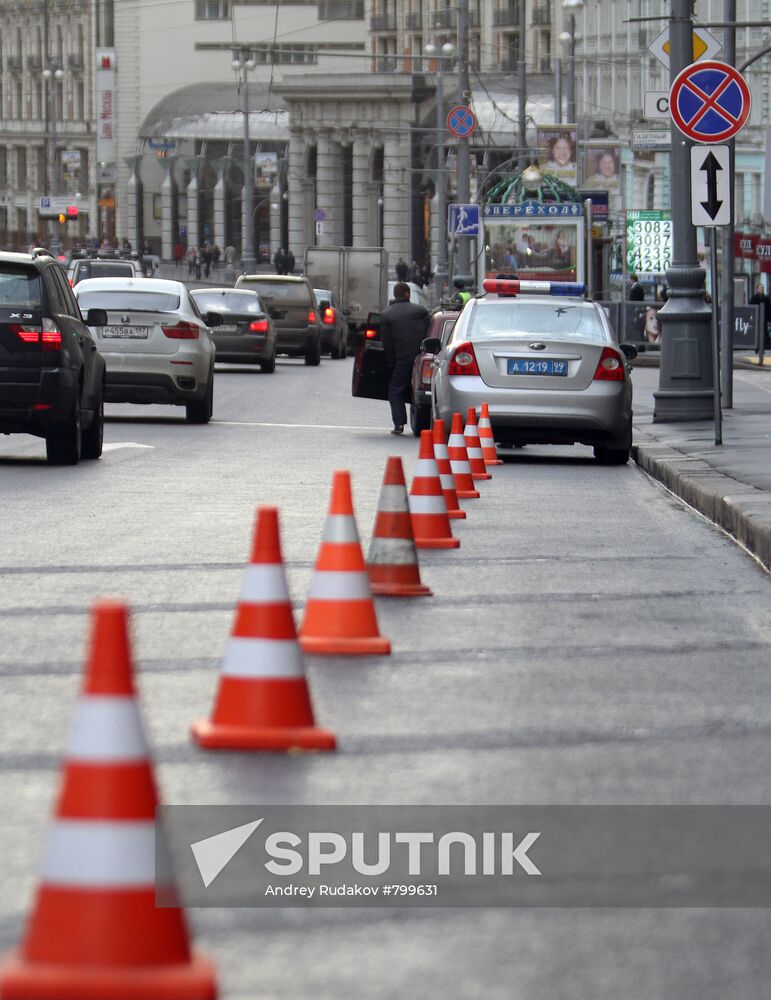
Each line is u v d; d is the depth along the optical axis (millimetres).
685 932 13945
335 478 25438
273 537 19734
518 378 60250
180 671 23516
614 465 61312
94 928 11664
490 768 18844
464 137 171000
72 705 21547
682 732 20703
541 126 183125
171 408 91438
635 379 121250
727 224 58719
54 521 40188
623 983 12812
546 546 37750
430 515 37562
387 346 73125
